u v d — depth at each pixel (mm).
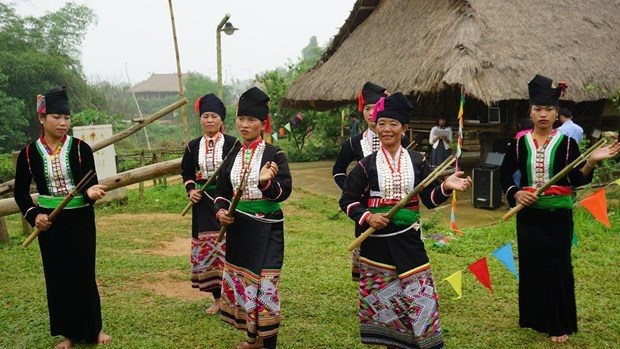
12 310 4738
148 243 7375
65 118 3814
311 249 6727
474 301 4789
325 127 19219
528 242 3990
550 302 3961
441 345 3332
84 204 3875
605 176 9484
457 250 6480
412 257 3301
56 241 3838
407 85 9852
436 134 11438
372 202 3426
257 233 3676
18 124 24781
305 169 15867
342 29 14602
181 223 8789
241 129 3734
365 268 3432
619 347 3873
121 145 27688
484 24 9812
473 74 8719
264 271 3654
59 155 3828
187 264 6152
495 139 11492
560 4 11328
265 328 3668
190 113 38062
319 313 4555
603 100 11438
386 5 13648
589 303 4660
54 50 29391
